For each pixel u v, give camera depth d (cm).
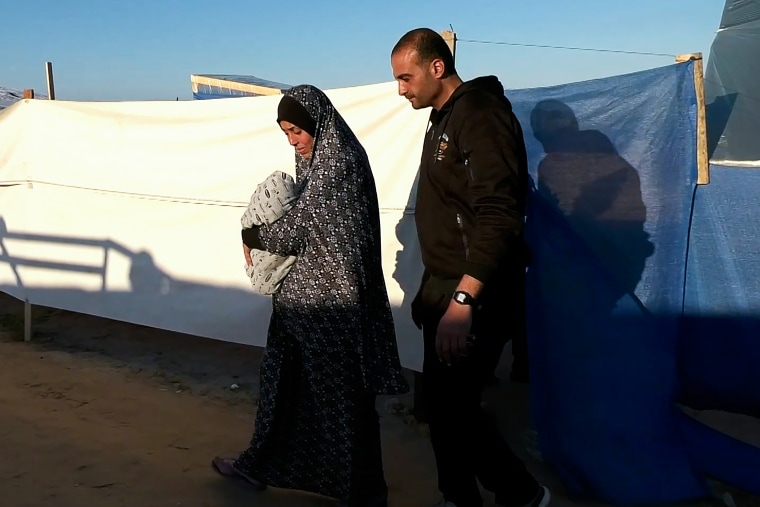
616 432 329
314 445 293
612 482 323
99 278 514
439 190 263
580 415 334
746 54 384
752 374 350
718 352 354
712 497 328
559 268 340
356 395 284
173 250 485
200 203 472
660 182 335
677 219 336
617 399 332
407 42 265
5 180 536
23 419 385
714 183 347
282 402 298
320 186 273
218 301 475
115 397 429
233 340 473
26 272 538
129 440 367
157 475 327
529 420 407
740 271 348
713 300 352
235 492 313
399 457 364
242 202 459
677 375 349
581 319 337
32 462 333
